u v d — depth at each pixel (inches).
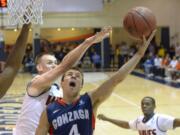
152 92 485.4
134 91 497.4
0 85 65.7
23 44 70.4
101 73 754.8
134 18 101.7
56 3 763.4
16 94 473.7
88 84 571.5
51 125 96.3
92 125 98.5
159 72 673.6
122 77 97.7
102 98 99.0
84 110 96.7
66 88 96.5
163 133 161.6
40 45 816.9
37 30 792.9
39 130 97.3
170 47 855.7
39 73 119.3
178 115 334.0
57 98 104.7
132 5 849.5
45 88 106.7
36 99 107.6
